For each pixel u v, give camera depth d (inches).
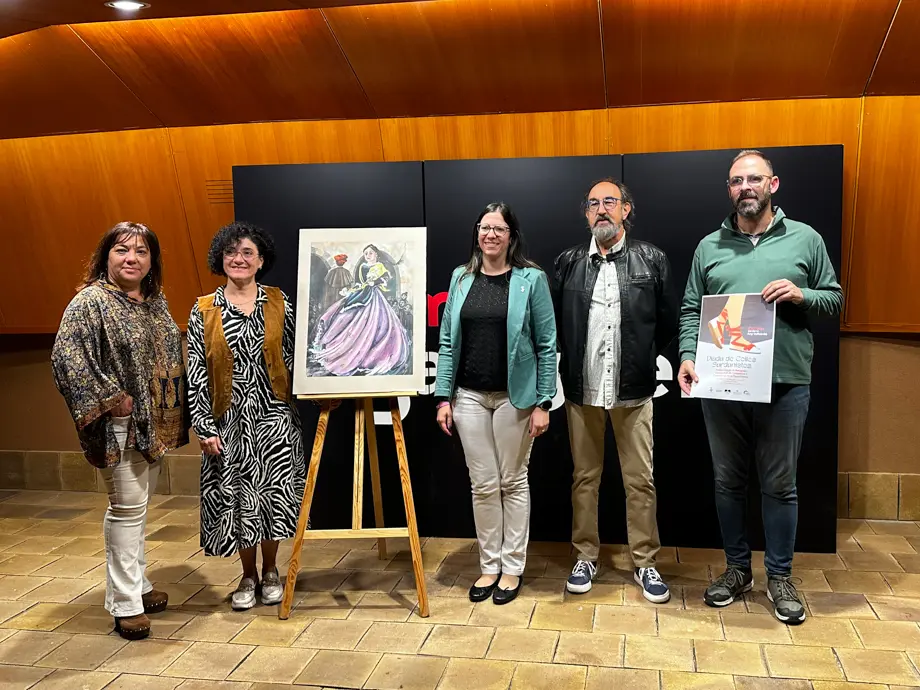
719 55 139.2
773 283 113.2
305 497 123.4
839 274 140.9
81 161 172.2
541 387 126.7
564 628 118.0
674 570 139.8
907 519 161.9
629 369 125.6
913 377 158.4
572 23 136.9
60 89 160.9
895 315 154.8
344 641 115.7
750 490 148.5
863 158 146.1
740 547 126.3
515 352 123.6
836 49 135.6
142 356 116.6
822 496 145.0
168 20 144.2
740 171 115.0
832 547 145.5
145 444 116.0
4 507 186.5
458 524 159.2
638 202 145.6
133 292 119.7
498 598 126.9
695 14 133.2
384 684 103.2
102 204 176.4
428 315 155.5
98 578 142.4
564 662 107.7
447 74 148.6
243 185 157.5
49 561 151.0
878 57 135.6
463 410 128.2
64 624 123.4
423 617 122.9
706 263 122.7
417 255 129.9
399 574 141.0
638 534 130.9
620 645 112.3
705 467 148.7
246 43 147.2
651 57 140.7
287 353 128.7
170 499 189.6
